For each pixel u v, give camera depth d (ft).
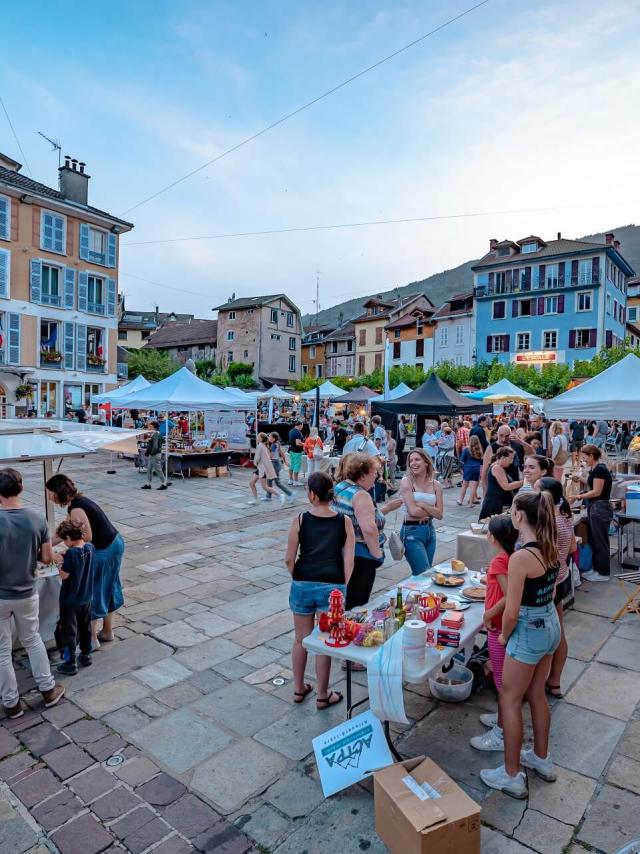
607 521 20.29
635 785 9.36
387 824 7.89
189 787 9.42
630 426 72.90
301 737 10.80
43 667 11.89
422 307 160.97
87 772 9.82
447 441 43.34
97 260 85.76
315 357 181.47
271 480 35.94
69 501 14.20
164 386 46.70
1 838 8.32
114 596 15.01
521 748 9.58
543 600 8.86
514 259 123.85
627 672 13.34
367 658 9.33
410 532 15.15
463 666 12.96
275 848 8.11
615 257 117.39
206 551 24.23
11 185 72.90
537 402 62.69
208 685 12.84
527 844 8.08
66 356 81.97
